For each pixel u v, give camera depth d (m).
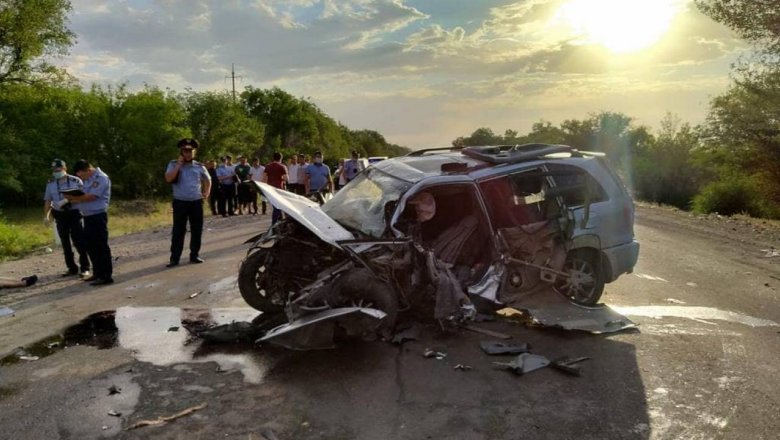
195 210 9.56
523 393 4.48
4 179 27.14
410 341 5.55
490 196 6.02
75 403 4.34
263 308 6.50
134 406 4.28
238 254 10.52
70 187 8.85
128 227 16.30
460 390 4.52
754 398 4.43
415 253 5.62
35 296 7.62
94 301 7.28
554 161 6.46
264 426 3.96
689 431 3.92
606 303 7.09
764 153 22.42
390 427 3.94
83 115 33.34
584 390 4.55
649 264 9.76
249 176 17.89
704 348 5.48
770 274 8.92
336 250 5.68
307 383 4.65
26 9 27.41
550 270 6.08
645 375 4.84
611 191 6.69
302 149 70.81
